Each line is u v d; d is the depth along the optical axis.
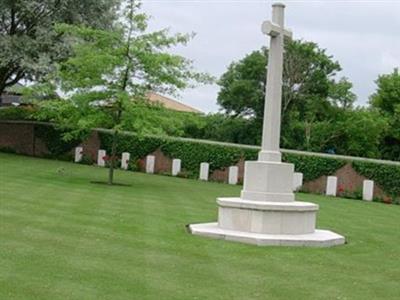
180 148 32.69
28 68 31.72
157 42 23.61
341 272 10.47
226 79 53.62
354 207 23.33
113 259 10.26
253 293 8.73
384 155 51.28
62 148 35.81
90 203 17.05
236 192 24.67
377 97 55.00
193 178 31.84
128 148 33.56
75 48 24.22
